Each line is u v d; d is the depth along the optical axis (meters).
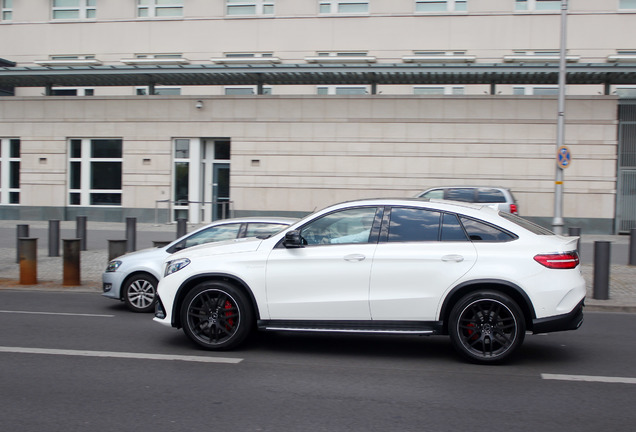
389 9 27.02
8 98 25.98
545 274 6.34
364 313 6.57
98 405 5.16
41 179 26.00
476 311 6.47
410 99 23.50
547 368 6.52
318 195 24.20
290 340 7.74
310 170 24.23
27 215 26.12
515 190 22.94
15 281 12.66
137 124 25.27
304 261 6.70
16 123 26.03
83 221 16.95
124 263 9.72
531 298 6.31
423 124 23.44
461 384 5.88
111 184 25.84
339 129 24.00
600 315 9.98
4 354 6.86
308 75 23.19
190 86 28.31
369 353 7.12
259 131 24.50
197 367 6.39
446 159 23.34
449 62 25.28
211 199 25.47
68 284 12.13
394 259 6.54
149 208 25.38
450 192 17.56
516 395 5.55
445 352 7.19
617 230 23.11
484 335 6.47
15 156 26.56
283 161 24.39
